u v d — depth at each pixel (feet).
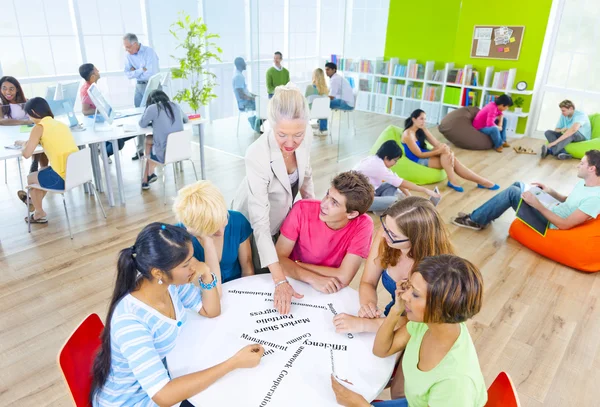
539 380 7.36
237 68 17.17
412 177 16.52
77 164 11.44
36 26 18.02
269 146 6.16
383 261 5.84
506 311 9.24
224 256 6.40
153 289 4.21
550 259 11.37
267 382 4.34
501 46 22.09
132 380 4.33
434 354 4.08
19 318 8.55
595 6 19.86
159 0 19.33
